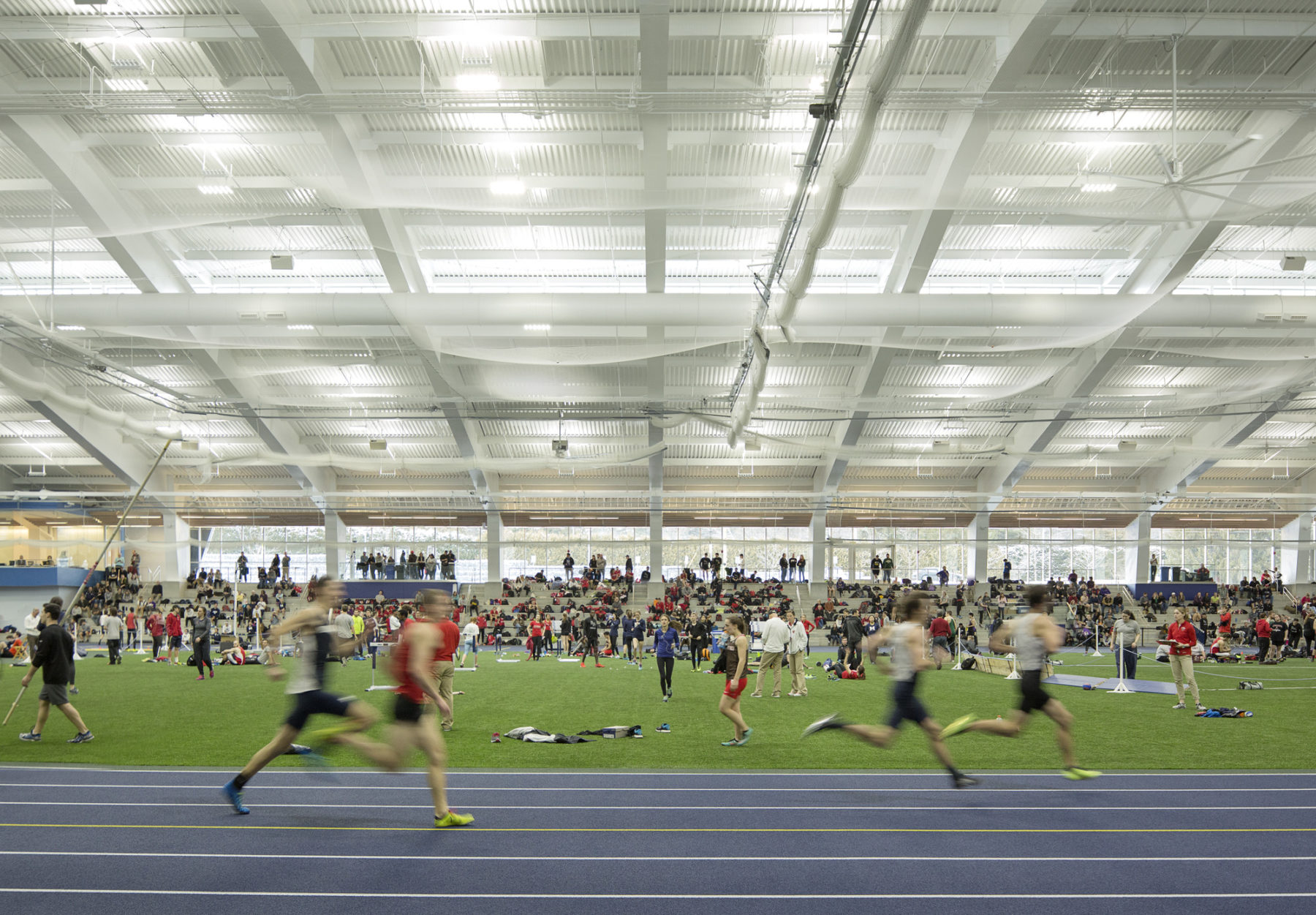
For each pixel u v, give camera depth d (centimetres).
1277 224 2319
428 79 1947
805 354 3344
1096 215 2286
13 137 2075
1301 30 1748
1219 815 776
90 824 736
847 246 2597
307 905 563
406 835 703
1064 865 642
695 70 1938
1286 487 4728
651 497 4362
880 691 1802
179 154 2272
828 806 799
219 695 1717
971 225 2567
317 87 1839
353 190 2220
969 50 1867
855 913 557
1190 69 1934
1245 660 2875
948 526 4850
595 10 1730
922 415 3675
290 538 4972
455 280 2780
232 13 1744
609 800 817
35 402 3538
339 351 3278
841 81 1272
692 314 2450
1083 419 3719
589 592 4372
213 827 724
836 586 4512
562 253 2658
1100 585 4644
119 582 4406
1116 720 1370
